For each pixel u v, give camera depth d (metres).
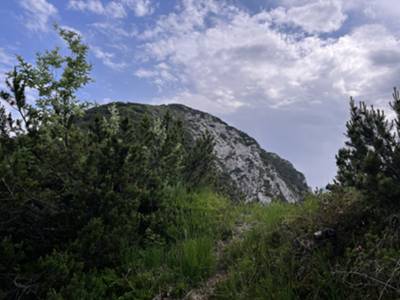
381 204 3.62
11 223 4.57
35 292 3.73
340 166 5.00
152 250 5.25
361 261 3.12
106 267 4.77
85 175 5.20
